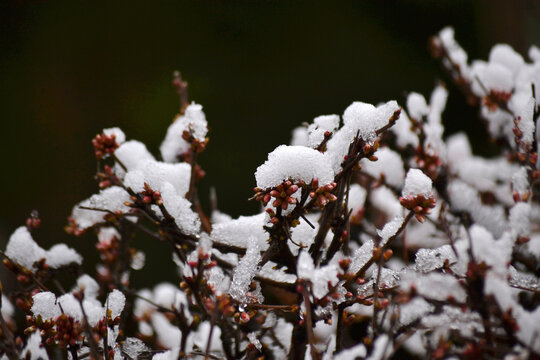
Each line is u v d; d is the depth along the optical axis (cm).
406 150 83
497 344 69
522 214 72
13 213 178
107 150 77
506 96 81
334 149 73
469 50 191
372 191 81
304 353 72
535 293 72
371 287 72
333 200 71
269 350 75
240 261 72
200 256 70
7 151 190
